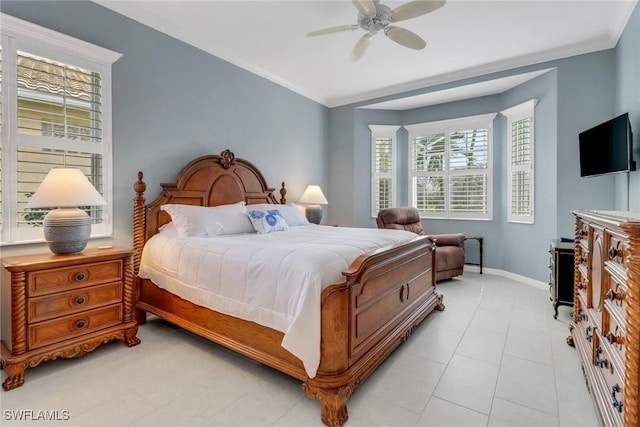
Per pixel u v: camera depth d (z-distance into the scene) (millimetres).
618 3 2748
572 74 3631
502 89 4539
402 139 5594
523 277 4367
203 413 1689
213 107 3668
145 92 3031
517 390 1902
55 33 2406
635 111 2754
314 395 1664
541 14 2902
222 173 3646
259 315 1921
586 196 3570
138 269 2885
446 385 1959
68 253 2236
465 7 2797
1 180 2240
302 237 2707
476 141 4996
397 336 2281
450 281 4406
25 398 1803
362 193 5496
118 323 2408
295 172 4918
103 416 1655
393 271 2340
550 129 3852
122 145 2871
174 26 3174
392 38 2719
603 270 1604
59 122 2504
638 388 1146
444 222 5281
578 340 2195
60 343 2100
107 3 2742
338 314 1708
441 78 4473
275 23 3102
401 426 1605
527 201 4320
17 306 1933
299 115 4969
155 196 3117
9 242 2266
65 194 2133
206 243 2422
